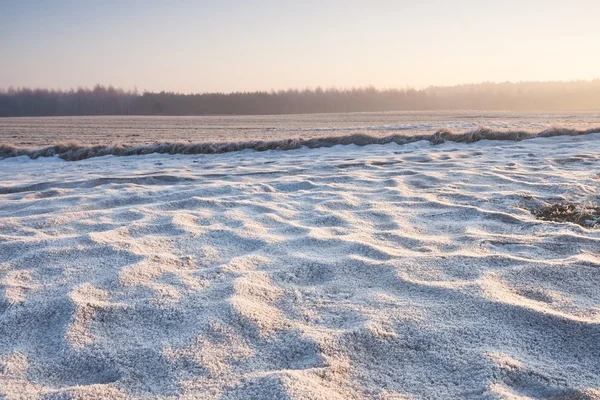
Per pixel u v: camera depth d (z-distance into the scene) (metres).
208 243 3.97
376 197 5.84
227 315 2.52
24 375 2.07
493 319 2.40
